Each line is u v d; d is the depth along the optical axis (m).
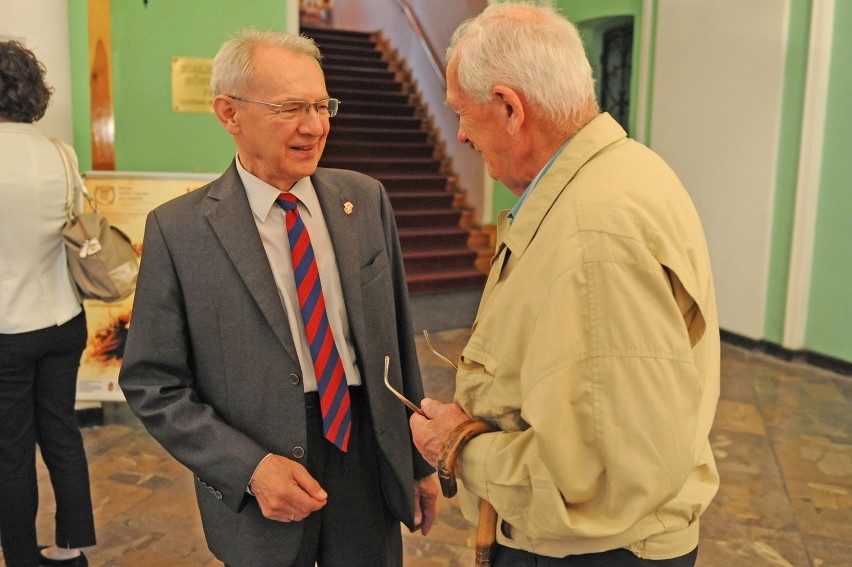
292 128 1.52
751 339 6.06
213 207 1.60
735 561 2.99
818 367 5.60
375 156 9.45
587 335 1.11
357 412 1.74
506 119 1.25
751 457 3.98
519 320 1.19
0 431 2.50
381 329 1.73
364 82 10.30
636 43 7.14
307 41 1.60
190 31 4.61
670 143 6.73
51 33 4.07
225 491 1.53
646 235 1.13
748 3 5.83
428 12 9.98
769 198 5.80
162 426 1.56
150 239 1.60
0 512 2.54
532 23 1.24
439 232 8.61
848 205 5.31
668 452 1.09
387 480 1.74
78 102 4.32
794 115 5.57
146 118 4.59
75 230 2.57
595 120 1.26
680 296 1.15
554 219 1.18
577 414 1.11
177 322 1.59
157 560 2.96
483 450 1.24
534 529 1.17
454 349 5.98
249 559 1.61
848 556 3.03
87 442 4.09
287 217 1.63
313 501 1.53
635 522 1.10
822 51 5.37
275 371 1.58
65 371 2.65
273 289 1.59
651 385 1.08
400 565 1.89
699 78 6.35
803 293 5.65
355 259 1.70
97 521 3.25
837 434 4.31
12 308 2.45
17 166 2.45
